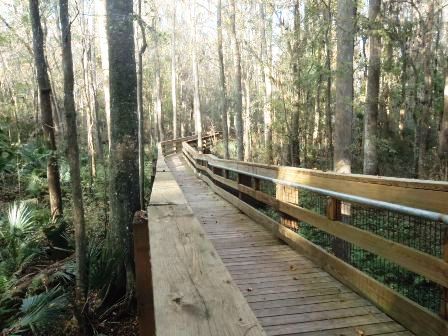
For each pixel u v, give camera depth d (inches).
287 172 211.0
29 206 443.8
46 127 395.2
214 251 61.1
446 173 444.1
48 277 270.7
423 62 627.2
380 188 128.0
